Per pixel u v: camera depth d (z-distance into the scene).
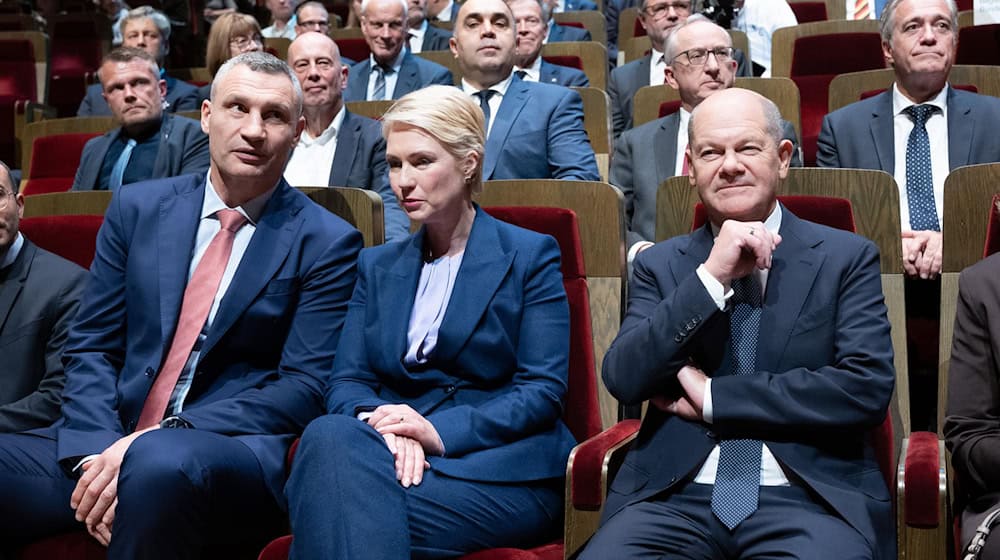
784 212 2.01
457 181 2.11
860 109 3.17
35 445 2.14
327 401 2.10
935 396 2.61
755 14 5.23
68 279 2.44
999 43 3.98
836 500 1.81
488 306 2.09
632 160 3.44
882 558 1.80
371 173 3.39
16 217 2.43
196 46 7.25
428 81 4.71
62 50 6.75
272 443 2.08
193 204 2.30
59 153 4.14
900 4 3.07
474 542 1.91
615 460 1.97
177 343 2.21
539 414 2.03
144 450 1.90
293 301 2.24
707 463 1.90
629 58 5.49
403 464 1.90
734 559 1.86
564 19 6.32
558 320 2.12
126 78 3.73
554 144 3.40
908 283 2.63
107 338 2.27
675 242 2.07
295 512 1.82
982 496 1.80
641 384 1.89
